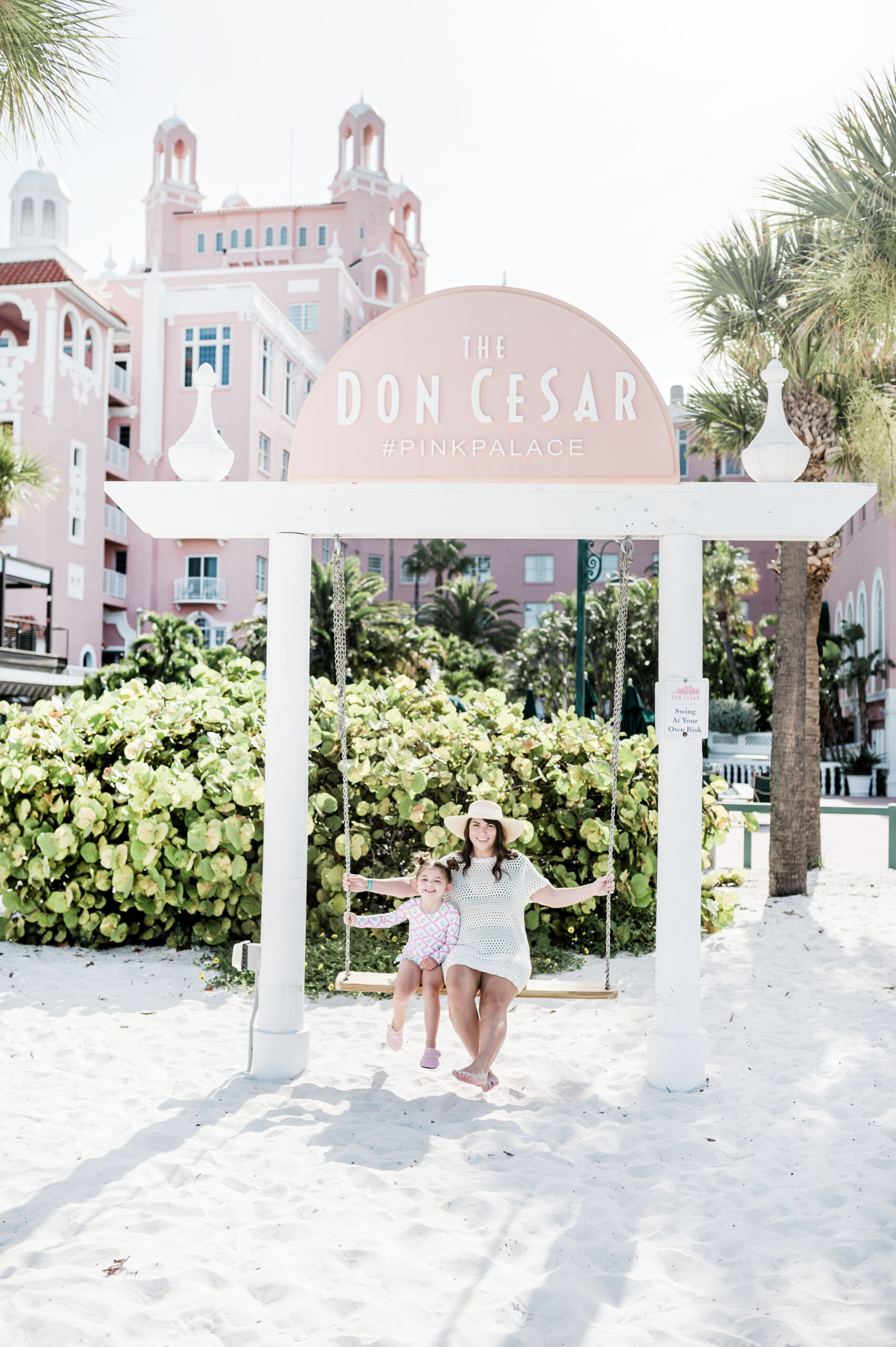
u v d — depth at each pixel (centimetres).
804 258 962
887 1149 406
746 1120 443
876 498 3384
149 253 6397
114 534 3650
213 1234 333
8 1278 301
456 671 3112
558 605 5269
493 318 513
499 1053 533
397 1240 330
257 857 730
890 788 3142
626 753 766
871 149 805
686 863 495
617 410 506
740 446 1192
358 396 517
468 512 508
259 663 966
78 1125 425
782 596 1016
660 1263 321
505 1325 284
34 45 559
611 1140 419
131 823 709
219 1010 596
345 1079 494
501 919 495
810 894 1000
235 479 3684
